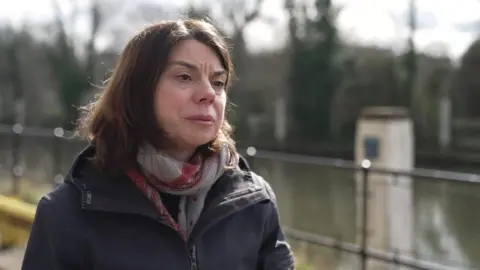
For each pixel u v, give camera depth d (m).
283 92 35.19
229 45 1.76
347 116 33.56
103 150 1.59
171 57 1.59
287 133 35.03
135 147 1.60
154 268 1.53
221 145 1.69
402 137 6.36
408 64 31.72
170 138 1.61
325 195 13.91
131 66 1.61
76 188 1.59
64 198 1.57
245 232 1.71
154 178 1.59
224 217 1.64
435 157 26.25
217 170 1.65
